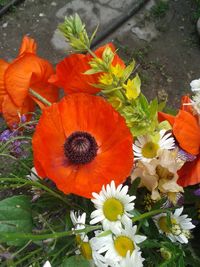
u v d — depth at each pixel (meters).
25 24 1.01
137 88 0.33
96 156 0.34
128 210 0.31
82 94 0.33
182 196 0.35
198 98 0.34
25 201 0.35
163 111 0.41
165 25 1.00
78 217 0.33
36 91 0.37
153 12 1.01
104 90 0.33
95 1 1.03
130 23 1.00
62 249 0.33
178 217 0.34
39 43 0.98
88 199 0.36
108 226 0.31
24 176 0.41
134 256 0.30
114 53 0.34
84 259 0.32
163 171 0.32
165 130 0.33
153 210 0.33
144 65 0.94
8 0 1.03
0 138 0.42
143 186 0.34
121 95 0.33
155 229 0.34
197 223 0.37
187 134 0.33
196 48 0.97
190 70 0.94
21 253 0.35
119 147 0.33
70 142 0.33
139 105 0.33
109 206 0.31
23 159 0.42
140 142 0.33
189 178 0.33
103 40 0.99
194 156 0.33
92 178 0.33
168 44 0.98
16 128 0.39
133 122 0.32
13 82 0.34
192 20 1.01
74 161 0.33
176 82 0.93
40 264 0.34
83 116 0.34
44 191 0.36
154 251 0.35
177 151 0.33
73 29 0.34
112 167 0.33
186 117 0.33
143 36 0.99
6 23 1.01
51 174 0.32
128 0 1.03
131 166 0.32
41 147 0.32
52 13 1.02
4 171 0.66
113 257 0.31
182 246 0.36
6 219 0.33
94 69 0.33
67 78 0.35
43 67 0.36
